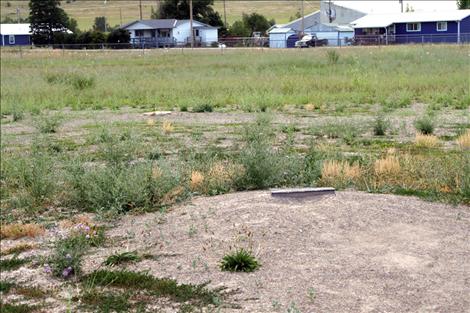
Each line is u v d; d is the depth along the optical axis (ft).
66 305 17.83
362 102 64.59
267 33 256.52
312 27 226.17
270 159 29.96
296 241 21.12
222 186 29.04
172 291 18.19
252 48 196.54
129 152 36.88
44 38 263.90
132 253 21.20
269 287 17.94
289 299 17.10
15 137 49.83
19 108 64.08
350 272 18.61
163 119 57.36
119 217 25.91
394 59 110.42
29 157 37.73
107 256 21.36
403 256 19.67
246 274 18.95
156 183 27.89
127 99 72.90
